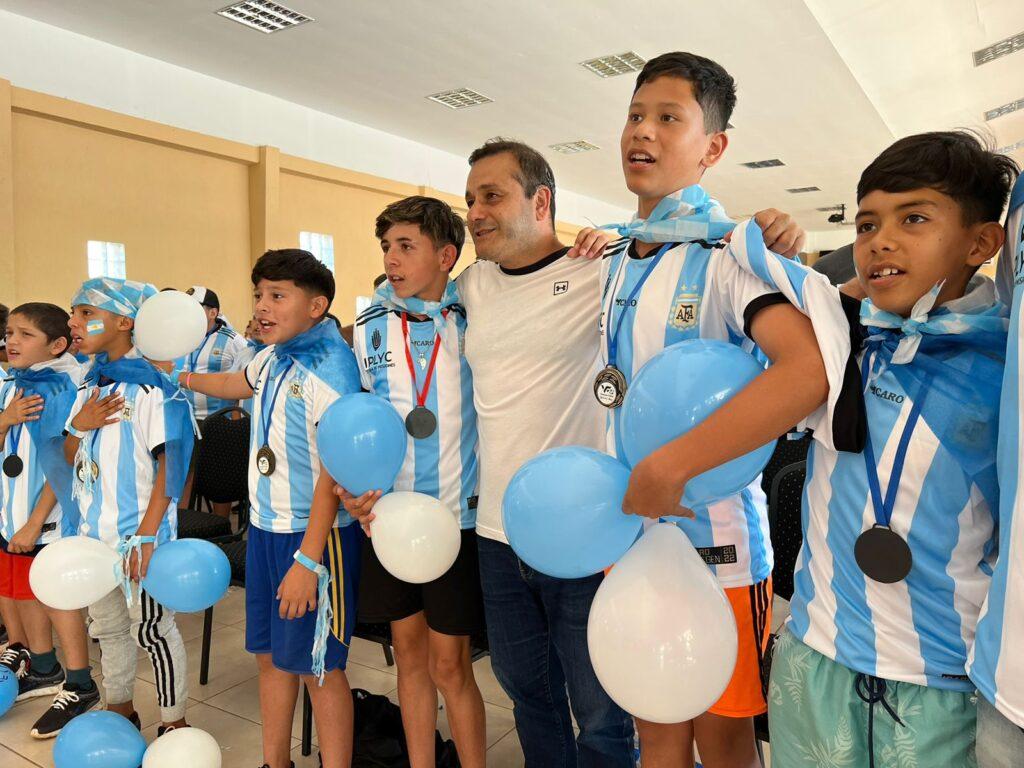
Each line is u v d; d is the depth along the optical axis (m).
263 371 1.86
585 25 5.84
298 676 1.87
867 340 0.96
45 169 5.84
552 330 1.43
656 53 6.38
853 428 0.90
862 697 0.92
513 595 1.51
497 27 5.89
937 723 0.87
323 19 5.74
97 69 6.10
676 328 1.14
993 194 0.88
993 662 0.78
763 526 1.26
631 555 1.00
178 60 6.55
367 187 8.68
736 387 0.89
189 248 6.95
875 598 0.91
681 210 1.18
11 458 2.40
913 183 0.88
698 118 1.18
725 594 1.08
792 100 7.58
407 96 7.57
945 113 8.22
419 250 1.62
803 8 5.52
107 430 2.03
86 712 2.04
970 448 0.86
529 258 1.51
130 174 6.43
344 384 1.72
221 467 3.06
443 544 1.46
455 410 1.65
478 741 1.68
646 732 1.27
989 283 0.91
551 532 0.96
